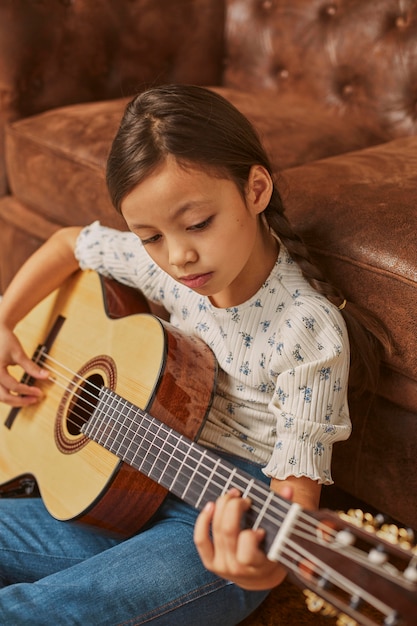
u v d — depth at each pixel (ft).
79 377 4.42
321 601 2.75
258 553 2.86
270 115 6.42
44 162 6.34
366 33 6.78
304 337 3.73
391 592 2.49
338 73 7.05
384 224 4.13
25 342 4.94
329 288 3.87
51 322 4.88
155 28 7.32
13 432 4.70
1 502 4.38
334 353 3.67
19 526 4.21
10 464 4.62
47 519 4.27
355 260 4.11
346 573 2.59
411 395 4.12
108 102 6.77
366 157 5.15
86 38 7.04
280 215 3.90
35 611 3.52
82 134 6.17
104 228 4.83
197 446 3.43
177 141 3.38
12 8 6.64
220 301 4.00
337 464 4.64
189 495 3.34
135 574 3.69
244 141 3.60
